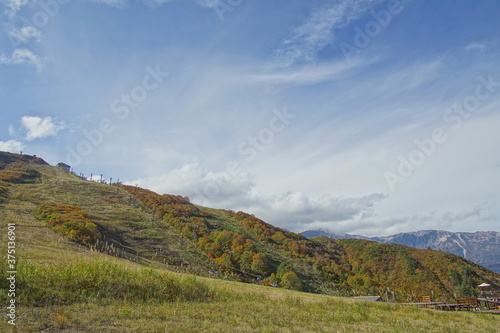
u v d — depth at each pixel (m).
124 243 60.50
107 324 11.06
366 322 17.44
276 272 75.75
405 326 17.06
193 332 11.32
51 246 34.09
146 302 15.48
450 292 83.50
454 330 16.75
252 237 108.38
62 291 14.24
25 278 14.23
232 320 13.85
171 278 19.89
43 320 10.57
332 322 16.34
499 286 86.00
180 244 73.69
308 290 69.19
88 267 16.97
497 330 17.69
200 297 19.14
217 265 67.81
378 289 80.56
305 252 105.62
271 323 14.23
